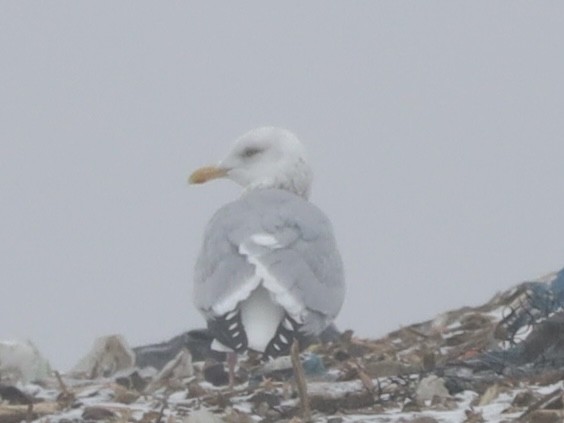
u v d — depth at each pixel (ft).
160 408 39.29
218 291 47.11
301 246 48.34
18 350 45.52
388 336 50.03
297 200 50.14
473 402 37.68
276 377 45.19
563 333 41.06
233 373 45.32
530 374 40.29
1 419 38.45
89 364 48.01
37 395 42.27
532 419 34.35
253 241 47.91
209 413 36.83
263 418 38.01
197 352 50.83
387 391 39.01
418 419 35.24
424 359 42.63
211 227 49.44
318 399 37.91
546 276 53.01
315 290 47.70
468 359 42.19
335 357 47.62
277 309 46.47
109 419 38.24
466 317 50.19
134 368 48.06
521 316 44.91
